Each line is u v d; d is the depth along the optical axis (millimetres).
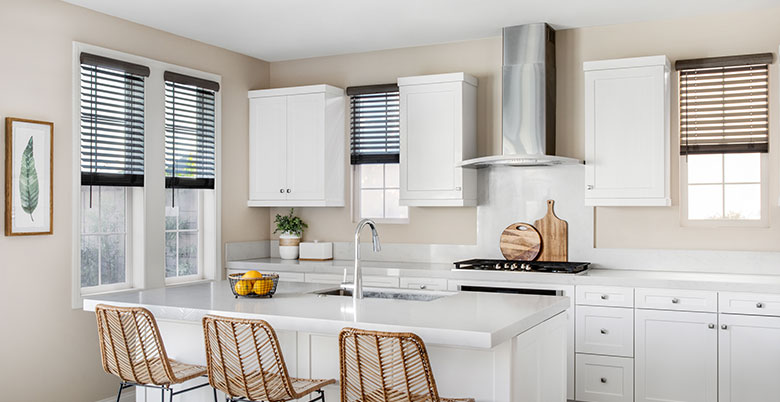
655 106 4449
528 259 5004
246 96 5832
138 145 4750
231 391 2799
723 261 4523
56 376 4227
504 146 4840
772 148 4445
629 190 4523
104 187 4613
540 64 4770
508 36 4883
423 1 4320
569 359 4434
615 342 4297
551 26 4898
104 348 3121
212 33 5094
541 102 4754
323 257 5680
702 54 4621
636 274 4453
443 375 2877
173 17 4660
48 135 4125
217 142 5465
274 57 5938
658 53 4734
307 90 5531
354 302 3260
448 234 5414
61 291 4246
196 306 3166
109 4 4348
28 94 4051
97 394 4492
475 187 5242
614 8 4465
